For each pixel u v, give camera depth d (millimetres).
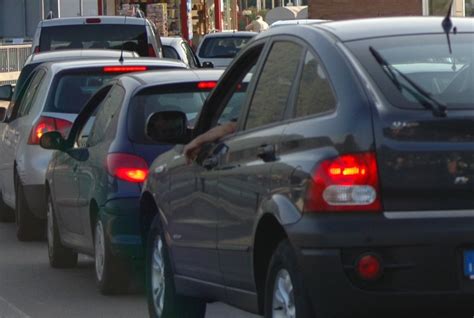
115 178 19094
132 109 19656
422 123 11891
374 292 11688
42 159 25219
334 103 12320
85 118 22547
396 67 12805
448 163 11859
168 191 16328
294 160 12375
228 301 14570
